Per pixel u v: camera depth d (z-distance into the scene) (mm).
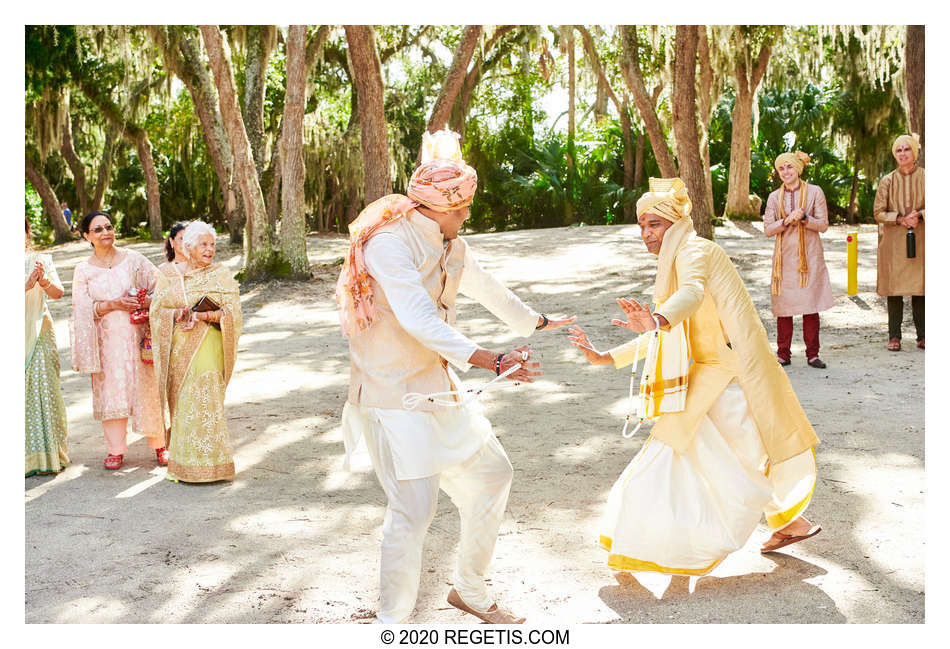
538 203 31266
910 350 8484
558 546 4082
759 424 3584
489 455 3324
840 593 3504
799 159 7941
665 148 15781
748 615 3348
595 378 7895
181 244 5344
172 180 37750
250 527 4445
